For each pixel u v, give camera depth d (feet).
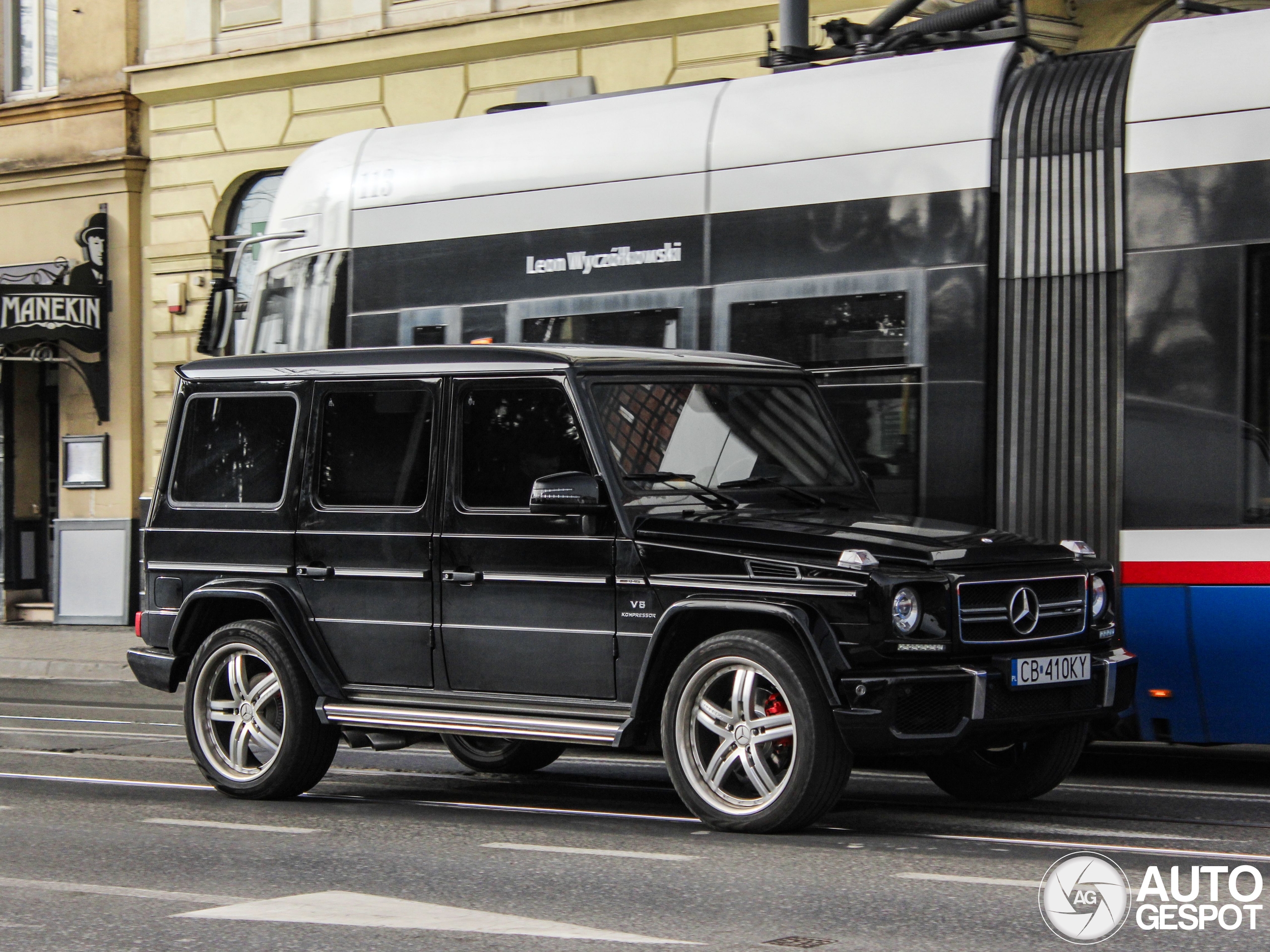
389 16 66.54
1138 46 30.60
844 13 55.26
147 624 29.40
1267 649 27.99
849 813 25.98
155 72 72.08
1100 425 29.71
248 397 28.76
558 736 24.70
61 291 71.56
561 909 19.10
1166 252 29.35
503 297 36.32
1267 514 28.14
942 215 31.24
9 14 77.66
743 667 23.35
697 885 20.33
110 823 25.79
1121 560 29.32
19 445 76.07
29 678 57.93
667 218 34.24
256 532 28.14
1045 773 26.45
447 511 26.22
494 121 37.63
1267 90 28.78
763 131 33.35
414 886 20.53
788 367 28.73
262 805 27.68
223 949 17.40
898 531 24.20
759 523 24.32
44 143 75.20
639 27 59.88
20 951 17.51
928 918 18.40
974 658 23.31
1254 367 28.45
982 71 31.65
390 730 26.48
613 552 24.62
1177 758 34.24
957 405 30.81
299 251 40.06
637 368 26.35
